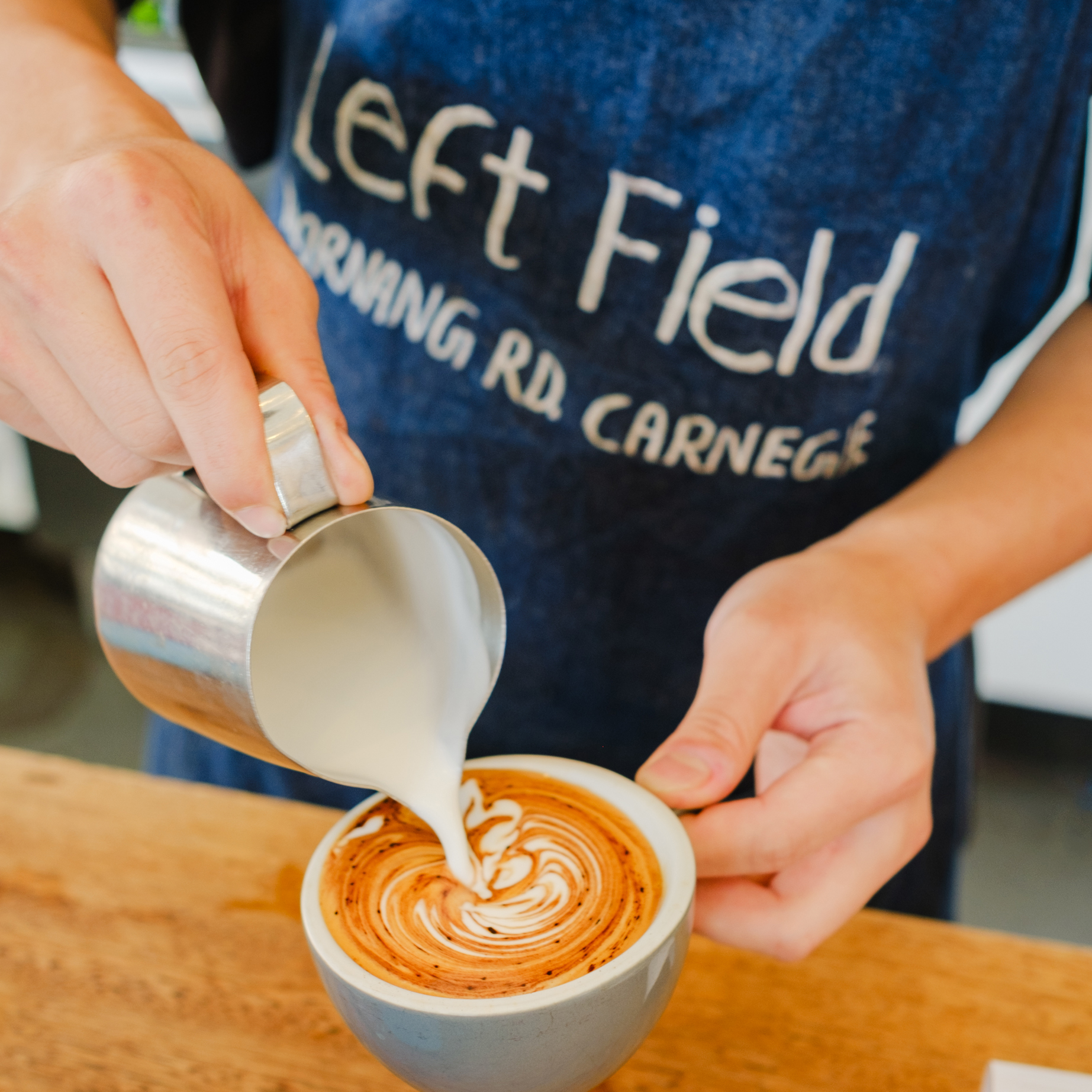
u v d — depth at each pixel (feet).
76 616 8.53
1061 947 2.26
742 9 2.33
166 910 2.31
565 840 1.86
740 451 2.80
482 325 2.74
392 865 1.84
